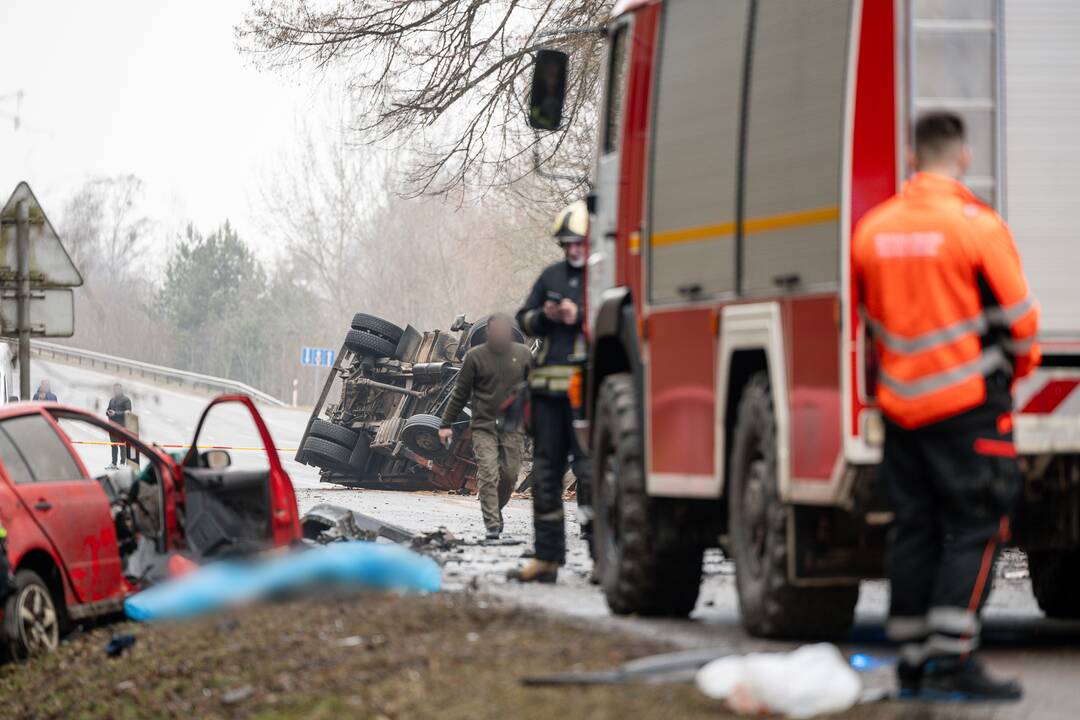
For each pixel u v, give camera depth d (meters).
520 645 11.68
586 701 9.59
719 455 13.20
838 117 11.66
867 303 10.09
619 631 12.18
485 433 24.94
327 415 46.72
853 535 12.17
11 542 15.54
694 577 14.94
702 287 13.41
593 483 16.22
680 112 13.95
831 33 11.86
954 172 10.07
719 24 13.44
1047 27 12.04
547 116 17.30
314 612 14.43
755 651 11.53
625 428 14.98
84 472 17.02
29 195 22.84
